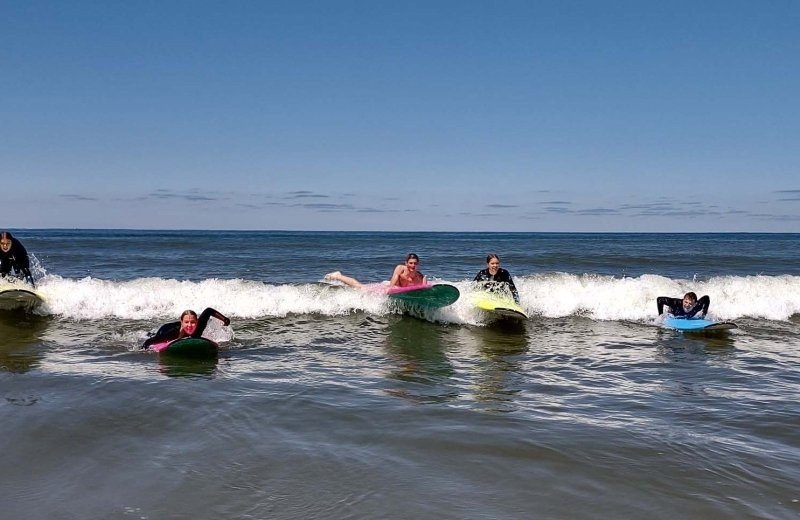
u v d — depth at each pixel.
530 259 24.55
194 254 26.06
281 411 5.38
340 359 7.84
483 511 3.56
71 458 4.28
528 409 5.65
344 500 3.67
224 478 3.97
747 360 8.12
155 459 4.27
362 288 12.20
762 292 13.16
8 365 7.01
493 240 55.47
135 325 9.85
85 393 5.85
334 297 11.87
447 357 8.11
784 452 4.57
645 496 3.78
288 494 3.75
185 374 6.73
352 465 4.19
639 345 9.12
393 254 27.30
